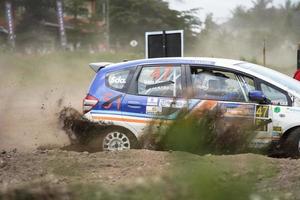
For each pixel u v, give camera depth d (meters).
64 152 19.50
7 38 127.06
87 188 11.76
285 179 14.06
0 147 25.80
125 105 23.27
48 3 161.12
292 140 21.61
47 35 162.50
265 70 23.72
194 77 23.00
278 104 21.92
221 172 10.50
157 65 23.61
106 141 23.48
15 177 15.59
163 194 10.14
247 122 21.83
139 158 18.06
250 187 8.93
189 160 11.34
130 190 10.94
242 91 22.38
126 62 24.38
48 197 11.58
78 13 186.12
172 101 22.48
